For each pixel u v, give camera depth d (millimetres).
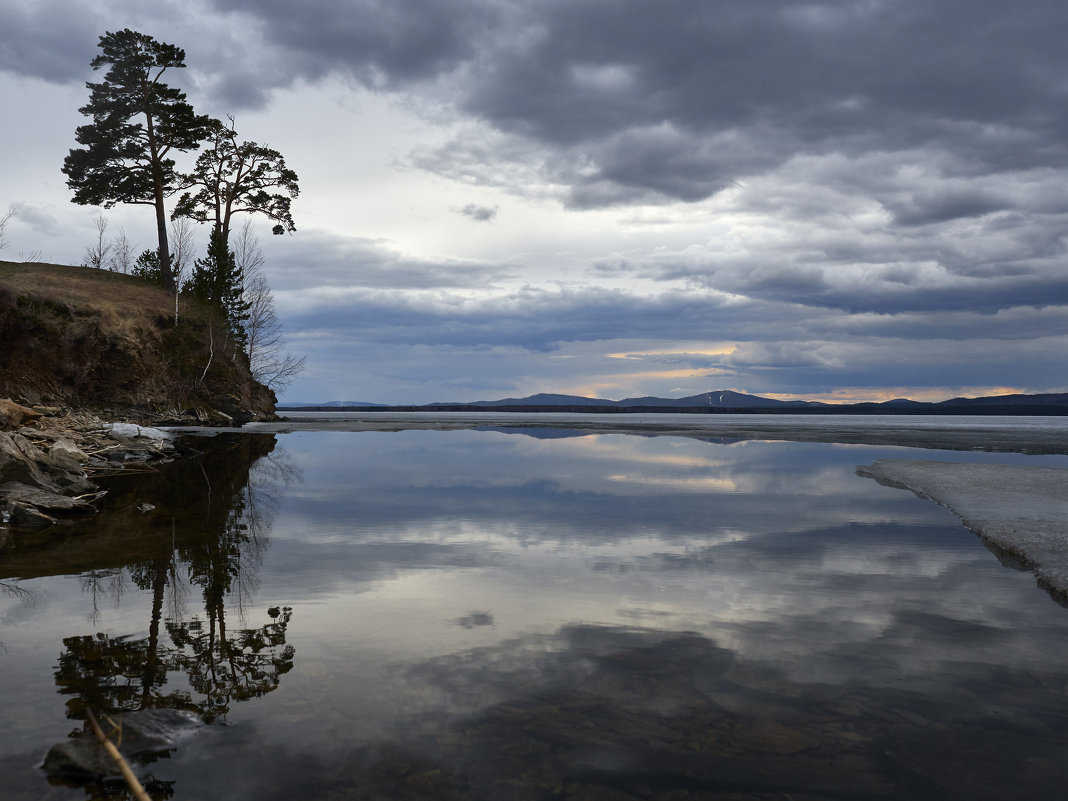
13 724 3746
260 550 8602
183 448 25984
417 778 3180
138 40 52219
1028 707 4055
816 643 5176
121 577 7191
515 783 3148
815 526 10484
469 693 4195
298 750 3455
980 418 128625
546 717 3865
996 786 3182
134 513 11641
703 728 3746
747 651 4988
